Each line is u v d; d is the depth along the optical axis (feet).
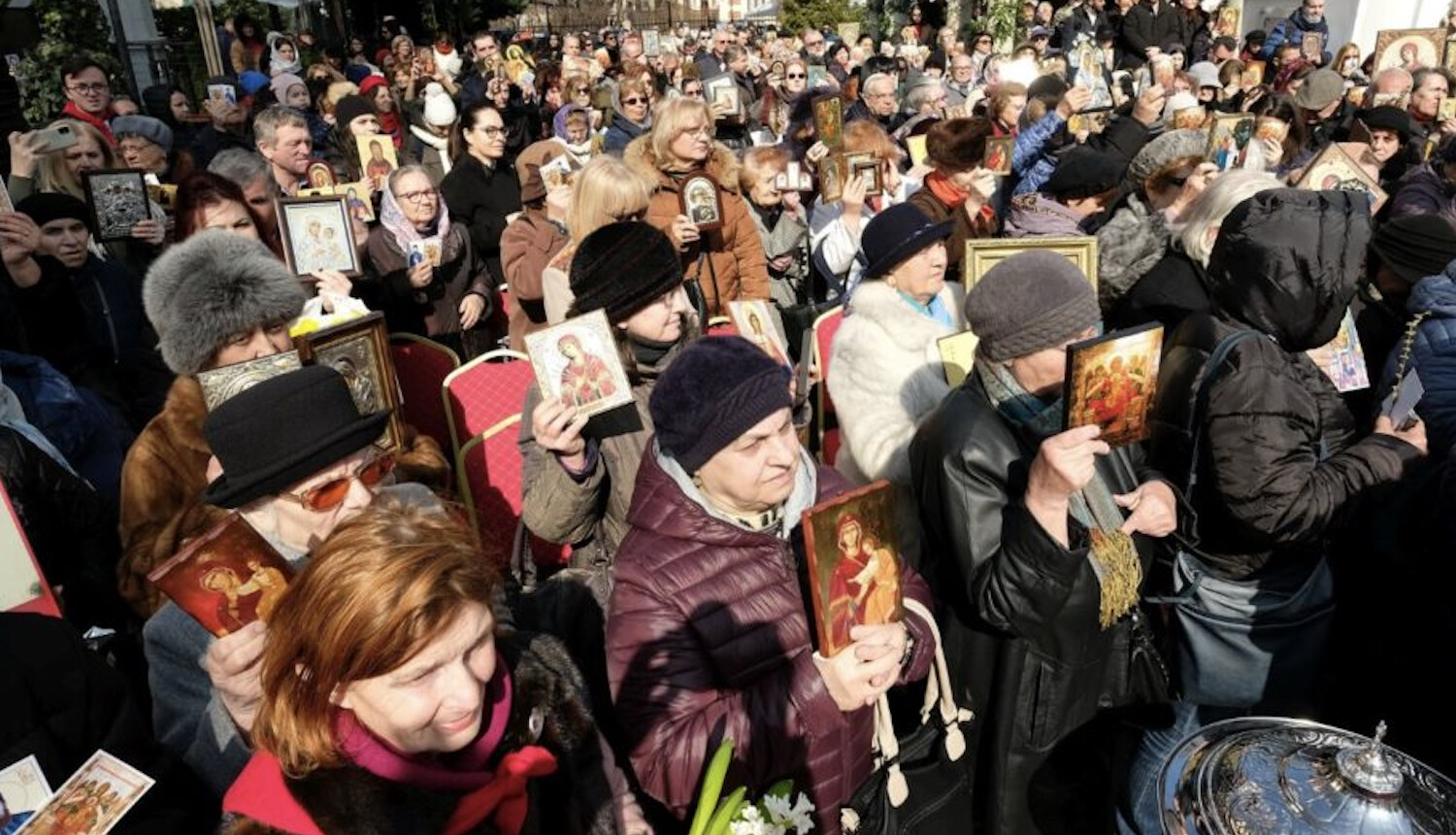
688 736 5.37
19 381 9.06
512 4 94.99
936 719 6.81
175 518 6.15
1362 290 11.22
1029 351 6.41
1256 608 7.09
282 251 12.33
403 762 4.03
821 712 5.34
